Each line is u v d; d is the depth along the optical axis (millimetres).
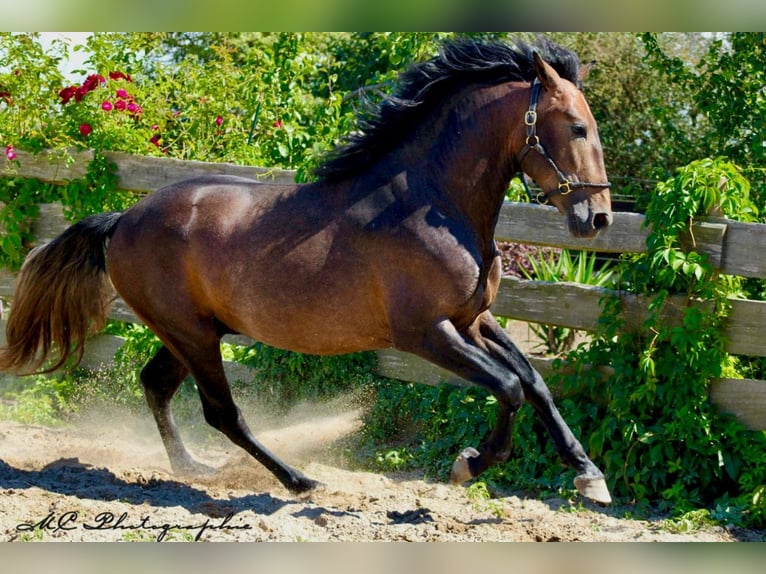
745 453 8391
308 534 7375
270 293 7910
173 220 8359
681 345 8492
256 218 8086
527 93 7406
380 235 7535
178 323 8445
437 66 7727
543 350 13375
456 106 7652
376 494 8672
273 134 13258
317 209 7875
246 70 14094
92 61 12633
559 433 7727
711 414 8594
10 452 9953
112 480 8977
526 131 7348
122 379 11523
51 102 12289
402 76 7891
